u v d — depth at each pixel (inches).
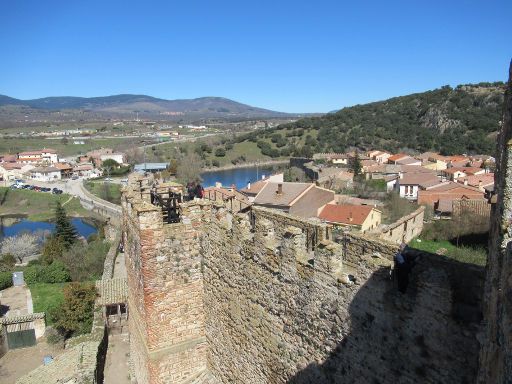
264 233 477.1
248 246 507.5
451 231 1610.5
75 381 955.3
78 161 7278.5
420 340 317.1
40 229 3705.7
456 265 295.4
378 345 350.9
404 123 6569.9
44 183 5698.8
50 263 2267.5
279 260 455.8
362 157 5201.8
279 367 482.9
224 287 576.1
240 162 6717.5
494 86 5885.8
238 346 563.5
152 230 600.7
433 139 5526.6
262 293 493.7
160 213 604.1
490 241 268.8
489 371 227.0
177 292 629.9
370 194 2967.5
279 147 7155.5
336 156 5423.2
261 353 514.9
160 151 7066.9
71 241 2694.4
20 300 1812.3
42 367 1072.8
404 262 318.3
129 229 721.6
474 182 3048.7
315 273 408.2
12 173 6338.6
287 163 6363.2
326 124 7677.2
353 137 6525.6
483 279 275.7
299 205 1984.5
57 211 2792.8
